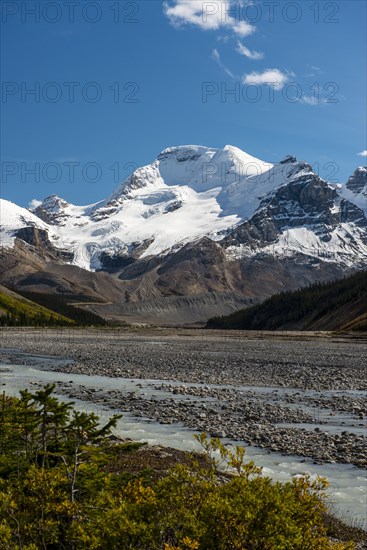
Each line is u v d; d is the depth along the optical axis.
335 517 14.73
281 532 7.31
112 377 51.34
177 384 46.38
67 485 9.93
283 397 39.41
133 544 7.64
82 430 11.30
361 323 160.88
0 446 11.95
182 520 7.70
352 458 21.62
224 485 8.01
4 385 42.88
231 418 29.83
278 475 19.03
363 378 52.97
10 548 7.82
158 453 18.86
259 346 107.88
